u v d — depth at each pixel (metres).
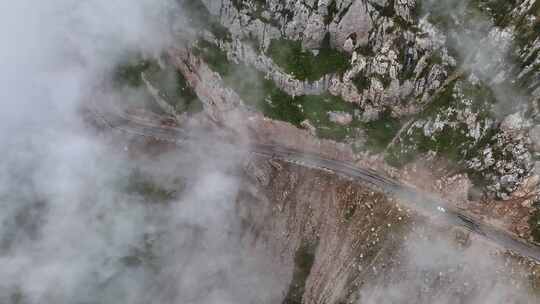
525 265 84.69
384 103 95.62
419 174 93.31
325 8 95.25
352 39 95.50
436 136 92.25
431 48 90.75
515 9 86.19
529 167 83.75
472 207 89.50
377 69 93.25
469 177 89.25
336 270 97.12
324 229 98.62
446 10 90.75
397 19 91.56
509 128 85.56
